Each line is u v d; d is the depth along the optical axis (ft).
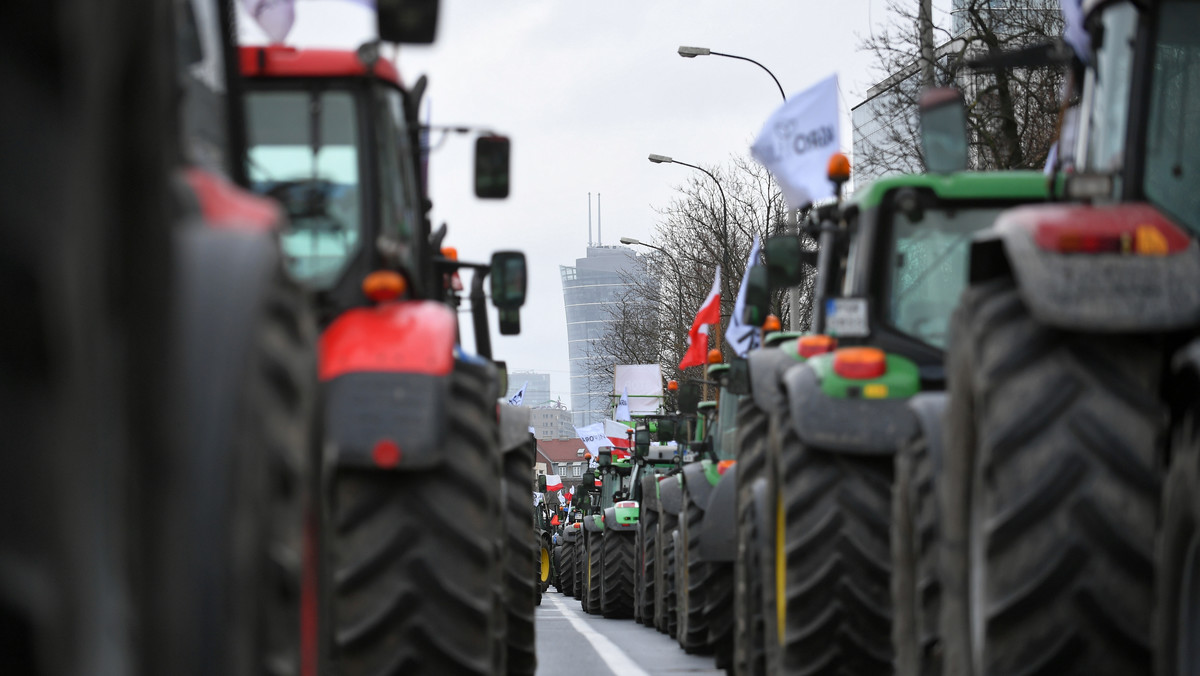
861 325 43.83
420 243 43.27
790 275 52.60
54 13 8.15
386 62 38.70
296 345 17.63
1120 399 22.49
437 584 31.48
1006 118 166.09
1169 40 27.43
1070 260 22.74
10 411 8.02
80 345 8.45
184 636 12.68
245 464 13.66
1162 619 20.33
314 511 26.30
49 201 8.17
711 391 303.27
